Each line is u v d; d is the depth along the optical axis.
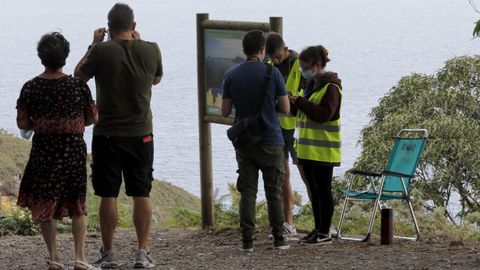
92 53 13.14
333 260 13.84
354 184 46.34
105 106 13.24
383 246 15.26
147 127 13.46
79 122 12.45
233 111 17.44
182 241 17.28
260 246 15.67
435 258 13.52
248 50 14.58
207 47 17.89
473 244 15.48
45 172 12.38
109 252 13.76
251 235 15.03
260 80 14.33
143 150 13.44
